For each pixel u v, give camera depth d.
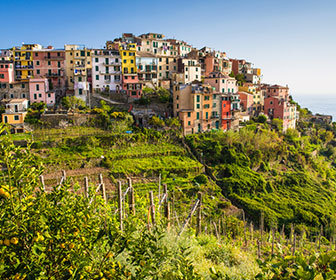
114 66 92.50
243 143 79.56
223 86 98.25
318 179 81.56
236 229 40.84
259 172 76.25
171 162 67.94
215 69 113.81
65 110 76.94
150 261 6.90
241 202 60.31
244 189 65.12
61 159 61.16
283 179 74.00
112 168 61.75
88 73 93.19
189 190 59.06
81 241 6.62
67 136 68.50
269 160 80.44
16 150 6.58
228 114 89.25
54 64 91.19
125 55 93.94
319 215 60.72
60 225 6.71
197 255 14.80
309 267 6.12
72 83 92.31
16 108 75.25
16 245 6.03
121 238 7.05
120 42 105.25
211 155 73.44
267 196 65.81
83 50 91.19
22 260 6.01
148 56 98.38
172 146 74.62
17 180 6.38
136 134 72.75
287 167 82.06
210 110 85.69
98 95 88.94
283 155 83.56
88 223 6.94
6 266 5.74
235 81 103.06
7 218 6.16
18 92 82.88
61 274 6.24
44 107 78.50
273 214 57.91
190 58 109.06
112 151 68.12
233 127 90.38
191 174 66.31
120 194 21.09
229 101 89.56
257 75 136.00
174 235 15.62
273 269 6.72
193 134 80.81
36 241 5.98
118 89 93.00
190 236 17.72
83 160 62.41
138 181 59.50
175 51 113.81
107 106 83.50
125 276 6.82
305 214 59.44
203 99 83.56
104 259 6.79
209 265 13.12
